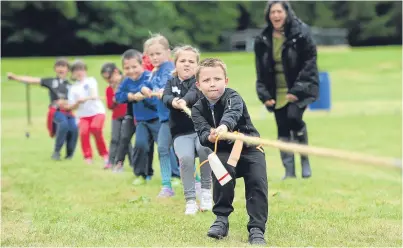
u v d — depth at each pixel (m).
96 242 10.44
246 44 105.12
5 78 55.75
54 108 22.55
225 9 106.62
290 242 10.39
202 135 10.38
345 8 118.62
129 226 11.57
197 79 10.57
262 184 10.28
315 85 17.33
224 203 10.62
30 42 91.62
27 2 86.62
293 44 17.19
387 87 51.16
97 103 21.23
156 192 15.40
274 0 17.17
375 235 11.05
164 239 10.55
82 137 21.34
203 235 10.82
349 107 41.22
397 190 15.95
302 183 16.59
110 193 15.23
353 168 20.39
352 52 71.00
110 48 95.06
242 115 10.52
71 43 93.00
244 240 10.49
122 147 18.70
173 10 99.38
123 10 92.88
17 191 15.70
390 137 28.06
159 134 14.81
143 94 15.25
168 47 15.40
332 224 11.78
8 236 10.93
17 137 29.48
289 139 17.88
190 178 12.74
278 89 17.70
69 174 18.53
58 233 11.15
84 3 90.31
